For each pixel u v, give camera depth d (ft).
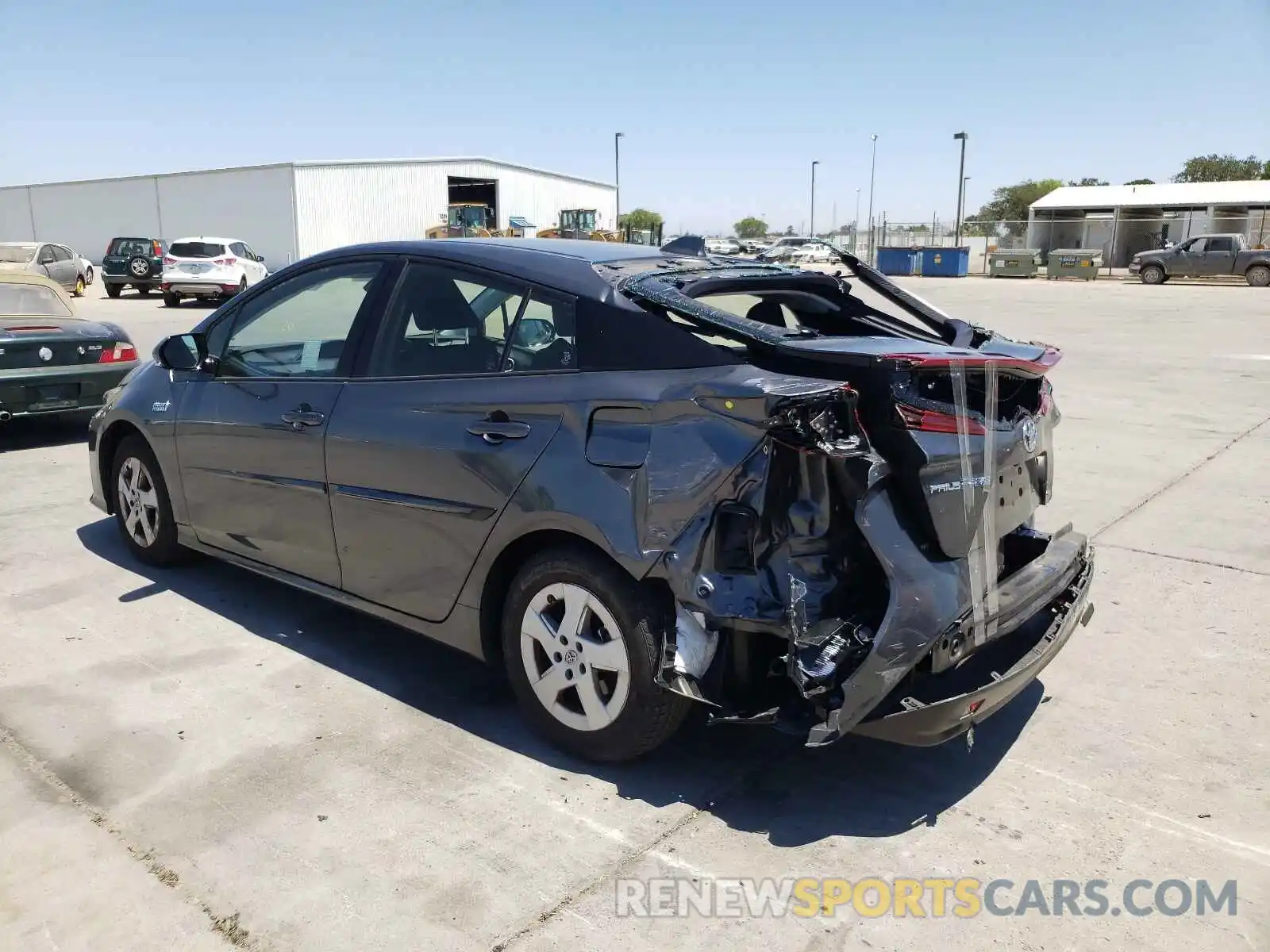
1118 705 12.44
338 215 143.74
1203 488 22.31
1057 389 35.78
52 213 173.37
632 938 8.32
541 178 177.47
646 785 10.57
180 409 14.94
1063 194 150.92
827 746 11.39
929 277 134.21
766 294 12.18
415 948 8.18
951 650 9.41
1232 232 134.51
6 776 10.59
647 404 9.89
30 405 24.85
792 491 9.21
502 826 9.82
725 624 9.37
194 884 8.92
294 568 13.64
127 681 12.80
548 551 10.62
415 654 13.74
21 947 8.13
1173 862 9.37
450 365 11.73
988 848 9.57
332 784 10.52
